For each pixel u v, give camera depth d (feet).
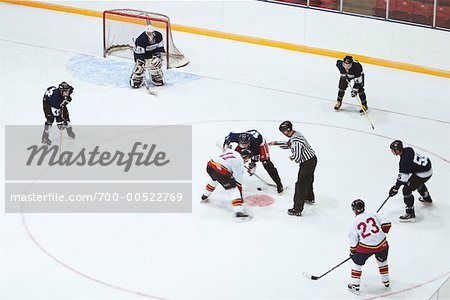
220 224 46.42
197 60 70.90
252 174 49.06
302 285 41.11
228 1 74.08
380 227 39.78
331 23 69.97
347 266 42.73
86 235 45.37
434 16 65.82
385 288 40.81
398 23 67.21
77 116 59.77
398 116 60.59
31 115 60.13
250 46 73.82
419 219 47.14
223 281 41.39
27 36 76.02
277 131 57.77
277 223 46.52
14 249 44.01
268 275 41.93
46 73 67.92
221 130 57.67
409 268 42.63
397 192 46.11
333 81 66.69
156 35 64.64
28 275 41.83
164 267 42.50
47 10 82.99
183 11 76.54
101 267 42.50
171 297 40.11
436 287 41.06
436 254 43.88
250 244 44.57
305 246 44.45
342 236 45.37
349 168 52.75
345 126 58.85
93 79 66.80
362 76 58.95
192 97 63.36
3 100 62.54
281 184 49.29
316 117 60.23
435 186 50.78
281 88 65.21
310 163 46.21
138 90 64.75
